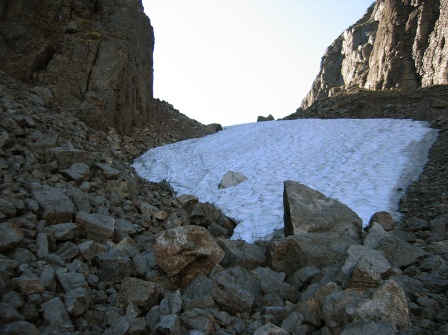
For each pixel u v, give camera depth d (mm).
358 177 13961
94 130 18375
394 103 31016
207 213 11367
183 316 5254
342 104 34188
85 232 7625
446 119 21031
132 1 23312
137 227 9297
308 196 8883
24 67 17516
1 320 4336
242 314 5555
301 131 23984
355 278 5172
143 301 5645
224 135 26562
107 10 21297
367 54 60438
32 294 5004
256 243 8992
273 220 10828
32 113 12906
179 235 6473
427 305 4855
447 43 34375
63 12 20000
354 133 21828
